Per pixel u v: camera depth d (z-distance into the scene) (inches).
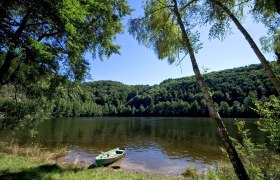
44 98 644.1
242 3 306.2
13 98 646.5
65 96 568.4
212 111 250.2
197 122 3233.3
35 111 658.8
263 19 290.4
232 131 1852.9
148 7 337.1
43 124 2768.2
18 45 335.9
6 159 565.0
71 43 393.7
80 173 515.8
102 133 1972.2
